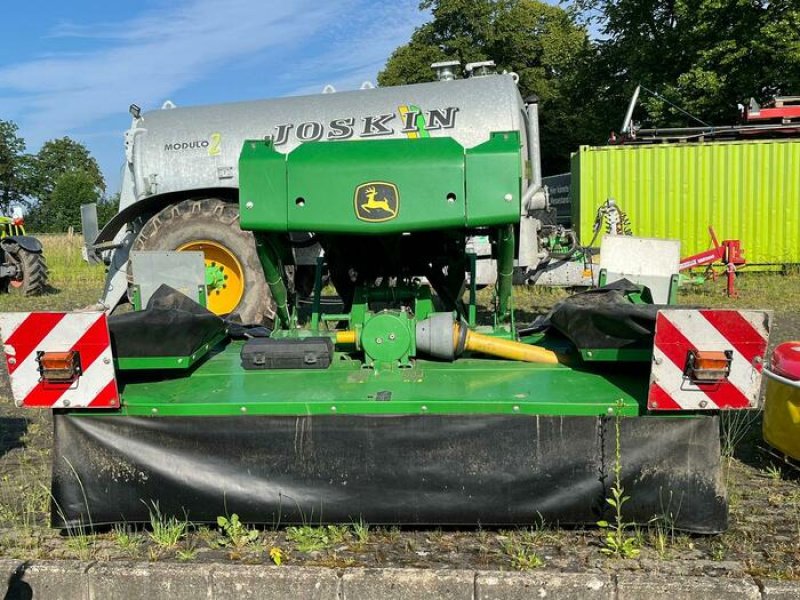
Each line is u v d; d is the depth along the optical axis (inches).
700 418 120.3
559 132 1422.2
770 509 136.3
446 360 146.3
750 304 386.0
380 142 138.7
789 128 534.6
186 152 298.2
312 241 161.6
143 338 133.0
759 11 767.7
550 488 122.9
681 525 121.2
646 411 120.7
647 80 845.8
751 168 530.3
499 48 1476.4
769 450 165.3
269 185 136.5
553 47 1438.2
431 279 171.2
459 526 129.0
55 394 125.3
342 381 135.2
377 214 135.3
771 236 533.3
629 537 122.4
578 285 377.4
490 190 133.5
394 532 127.3
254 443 125.9
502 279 157.9
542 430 122.3
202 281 174.2
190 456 126.9
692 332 116.6
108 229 284.8
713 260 421.4
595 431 121.8
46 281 534.6
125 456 127.4
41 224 2588.6
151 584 113.3
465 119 285.9
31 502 143.9
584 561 115.6
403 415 123.6
